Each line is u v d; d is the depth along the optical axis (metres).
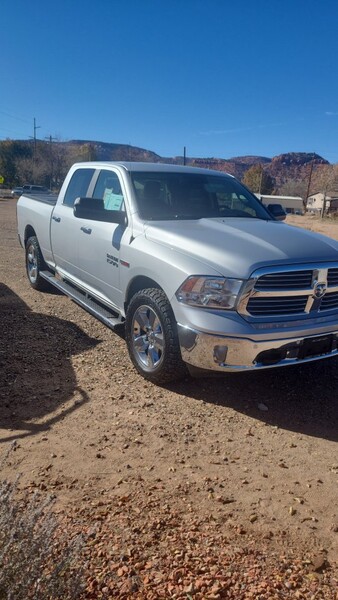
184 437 3.77
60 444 3.56
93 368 4.96
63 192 6.97
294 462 3.52
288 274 4.12
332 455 3.63
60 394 4.35
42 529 1.90
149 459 3.45
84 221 6.00
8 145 98.75
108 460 3.40
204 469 3.37
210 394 4.50
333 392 4.67
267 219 5.85
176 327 4.32
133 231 5.06
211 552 2.56
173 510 2.89
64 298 7.58
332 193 103.25
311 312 4.27
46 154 100.56
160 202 5.41
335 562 2.57
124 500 2.96
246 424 4.02
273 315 4.13
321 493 3.17
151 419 4.01
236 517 2.88
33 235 8.20
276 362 4.14
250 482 3.25
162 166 6.07
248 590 2.31
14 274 9.26
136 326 4.78
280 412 4.25
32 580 1.77
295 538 2.73
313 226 41.88
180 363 4.39
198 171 6.20
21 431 3.72
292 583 2.38
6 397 4.22
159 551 2.53
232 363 4.03
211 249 4.25
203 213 5.53
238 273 4.00
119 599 2.21
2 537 1.85
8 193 67.25
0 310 6.73
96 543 2.56
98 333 6.03
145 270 4.66
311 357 4.31
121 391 4.48
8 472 3.20
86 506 2.88
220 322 3.99
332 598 2.31
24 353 5.20
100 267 5.61
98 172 6.24
